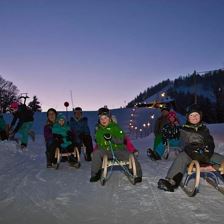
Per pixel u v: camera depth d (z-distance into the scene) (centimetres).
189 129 579
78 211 449
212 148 557
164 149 1027
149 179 665
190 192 525
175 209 452
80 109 1030
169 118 1045
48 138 857
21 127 1230
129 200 502
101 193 550
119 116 3494
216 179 592
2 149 1105
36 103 6234
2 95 5797
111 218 419
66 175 728
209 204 476
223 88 4153
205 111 4262
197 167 518
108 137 642
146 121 3067
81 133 1010
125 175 694
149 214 432
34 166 878
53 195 537
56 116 892
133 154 638
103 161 617
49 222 406
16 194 545
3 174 748
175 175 553
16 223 403
